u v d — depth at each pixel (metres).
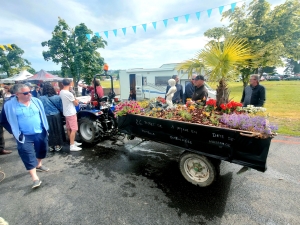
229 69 2.38
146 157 3.23
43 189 2.29
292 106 7.56
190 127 2.10
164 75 8.58
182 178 2.49
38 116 2.45
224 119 1.99
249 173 2.53
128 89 10.11
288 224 1.63
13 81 10.40
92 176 2.59
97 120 3.85
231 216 1.74
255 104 3.39
